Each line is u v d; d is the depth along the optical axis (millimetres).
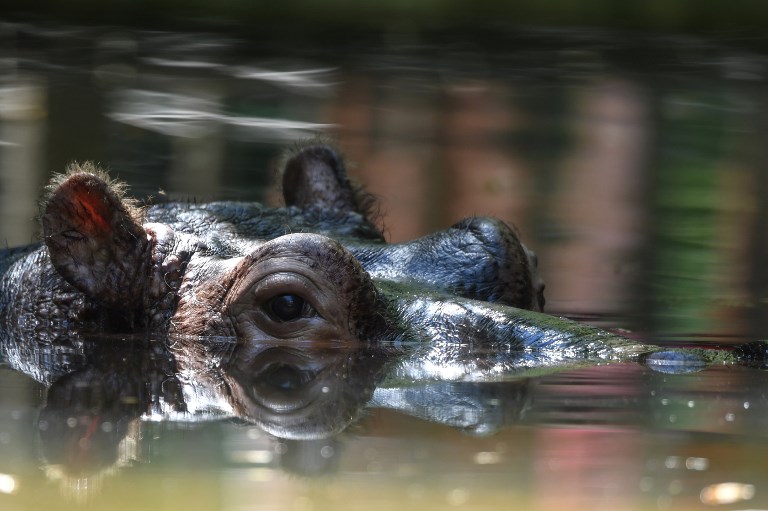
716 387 12250
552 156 42312
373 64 64875
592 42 79000
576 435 9969
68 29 73375
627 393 11977
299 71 59812
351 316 15078
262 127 42812
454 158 40688
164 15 84750
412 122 47688
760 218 33031
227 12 88438
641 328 18984
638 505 7711
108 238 16469
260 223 17734
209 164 34969
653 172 40000
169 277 16344
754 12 94875
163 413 11281
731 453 9227
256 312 15344
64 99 46562
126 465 9039
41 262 17781
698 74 65500
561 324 15195
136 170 33625
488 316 15148
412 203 33344
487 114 51125
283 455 9328
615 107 54156
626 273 25859
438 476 8539
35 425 10680
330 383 12773
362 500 7879
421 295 15609
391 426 10453
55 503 7926
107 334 16531
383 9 93750
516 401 11586
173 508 7742
